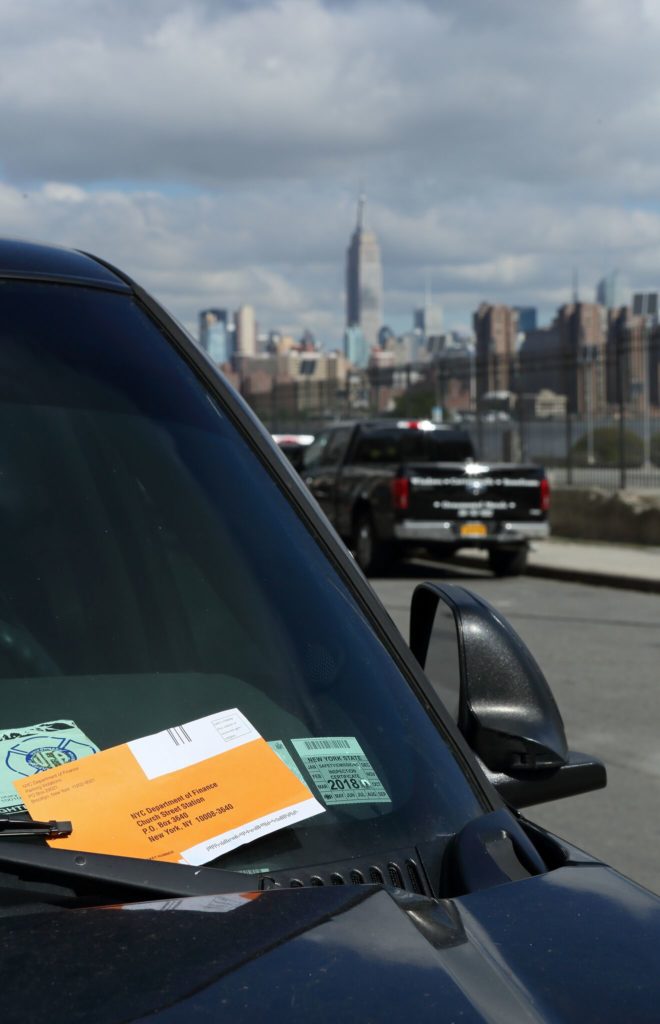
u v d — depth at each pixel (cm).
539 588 1498
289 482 172
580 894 121
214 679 149
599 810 570
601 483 2164
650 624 1166
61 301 173
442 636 180
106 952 99
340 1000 94
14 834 126
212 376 178
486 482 1562
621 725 735
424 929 110
